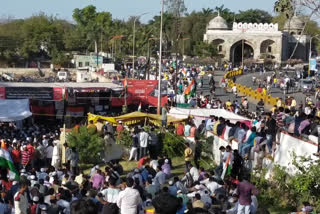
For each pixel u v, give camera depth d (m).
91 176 19.06
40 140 24.50
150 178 17.30
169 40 106.19
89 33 119.31
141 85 45.34
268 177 19.83
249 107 50.91
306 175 16.83
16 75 102.12
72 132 25.56
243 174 19.53
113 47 110.81
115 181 15.79
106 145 24.88
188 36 132.25
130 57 106.94
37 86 44.34
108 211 11.90
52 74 105.56
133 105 45.41
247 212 14.56
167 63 92.38
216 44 118.00
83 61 104.81
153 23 113.38
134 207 12.71
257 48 115.50
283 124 23.08
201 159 24.06
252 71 93.88
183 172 23.05
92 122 30.08
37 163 22.73
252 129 20.80
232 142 22.58
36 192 14.80
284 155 19.36
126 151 25.78
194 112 34.19
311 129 19.75
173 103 45.28
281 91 65.38
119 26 129.75
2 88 41.88
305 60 115.56
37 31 120.38
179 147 25.69
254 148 20.38
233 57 117.56
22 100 35.91
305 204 14.73
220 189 16.55
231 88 63.25
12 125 34.41
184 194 15.53
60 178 18.69
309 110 35.12
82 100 43.59
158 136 25.89
